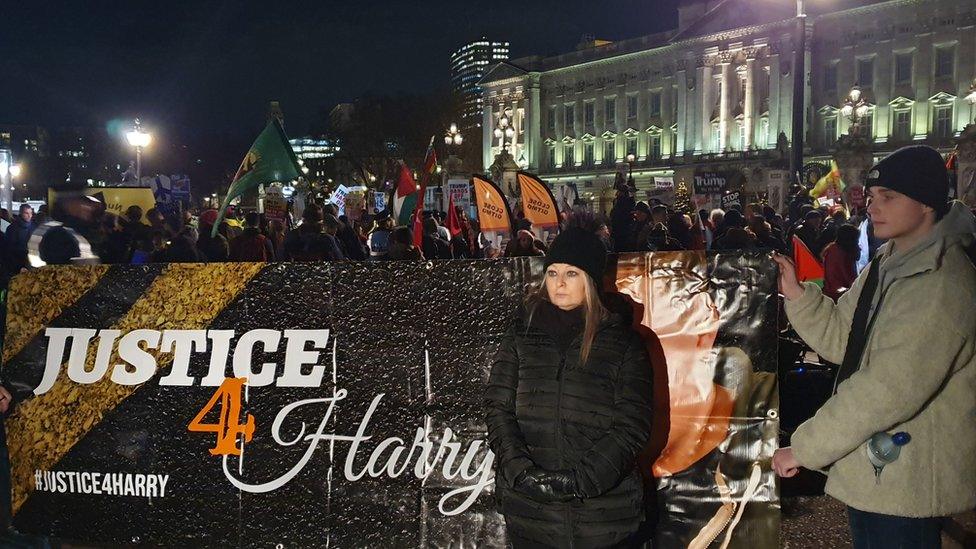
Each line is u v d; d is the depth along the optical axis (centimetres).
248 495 396
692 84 7569
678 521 361
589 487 256
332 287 388
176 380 401
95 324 407
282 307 392
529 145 9269
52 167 9812
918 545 261
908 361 248
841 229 810
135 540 406
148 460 404
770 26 6938
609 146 8531
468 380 380
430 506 383
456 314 379
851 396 255
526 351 276
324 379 390
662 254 361
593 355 267
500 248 1200
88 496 409
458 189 1792
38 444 412
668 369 362
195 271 398
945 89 6050
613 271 364
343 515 389
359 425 388
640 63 8169
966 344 251
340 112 9294
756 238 983
